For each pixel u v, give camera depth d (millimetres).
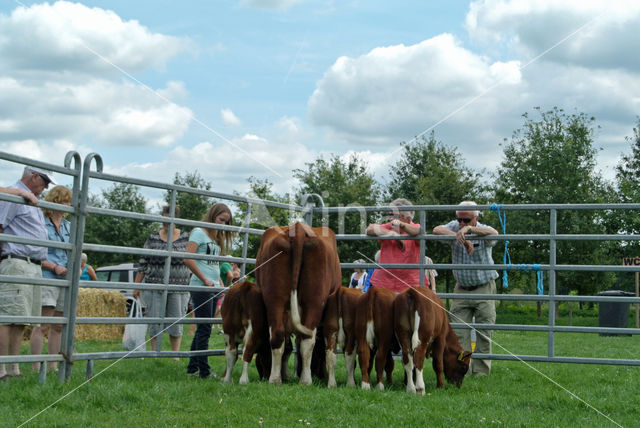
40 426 3828
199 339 6691
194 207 27781
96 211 5715
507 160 23297
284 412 4453
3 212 5461
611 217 20953
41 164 5184
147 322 6125
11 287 5469
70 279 5512
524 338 13180
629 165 25578
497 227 19766
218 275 7359
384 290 5926
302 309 5945
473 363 7164
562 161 21266
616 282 23859
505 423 4258
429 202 18031
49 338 6281
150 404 4547
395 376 6781
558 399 5184
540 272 6832
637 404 5074
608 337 13961
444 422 4227
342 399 4875
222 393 5074
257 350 6133
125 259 25547
